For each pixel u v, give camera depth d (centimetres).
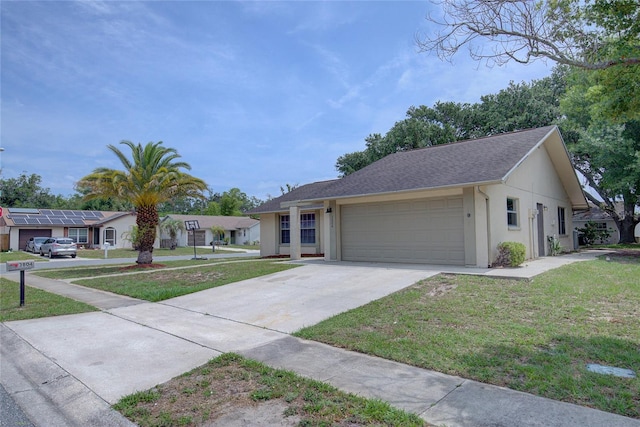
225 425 358
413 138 3003
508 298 761
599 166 2261
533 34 570
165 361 545
